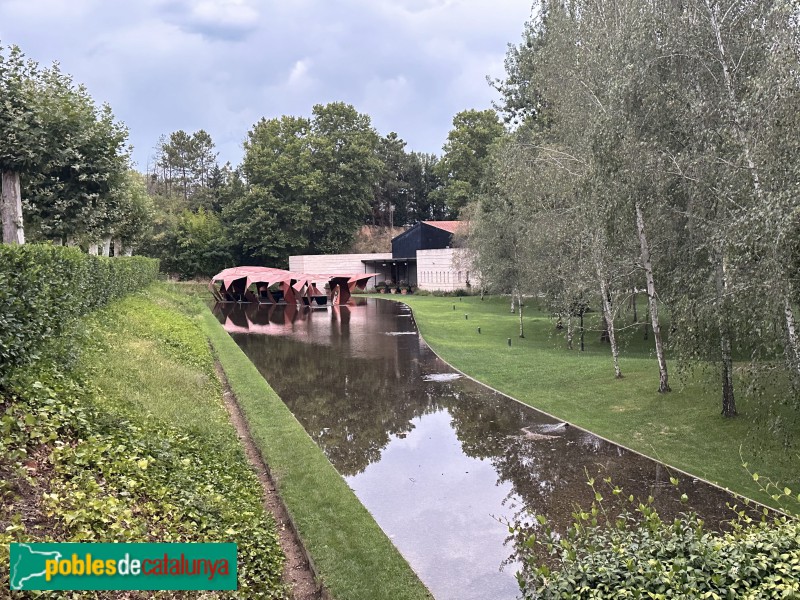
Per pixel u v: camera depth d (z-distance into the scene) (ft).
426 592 20.86
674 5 36.73
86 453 20.90
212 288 171.53
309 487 29.01
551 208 63.62
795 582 14.06
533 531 26.73
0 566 13.52
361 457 37.27
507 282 95.14
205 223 215.10
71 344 32.01
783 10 29.94
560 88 58.13
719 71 35.88
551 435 41.32
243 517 23.75
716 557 15.37
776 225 25.63
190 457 27.55
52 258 33.04
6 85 47.55
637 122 37.52
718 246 31.60
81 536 15.93
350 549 23.31
